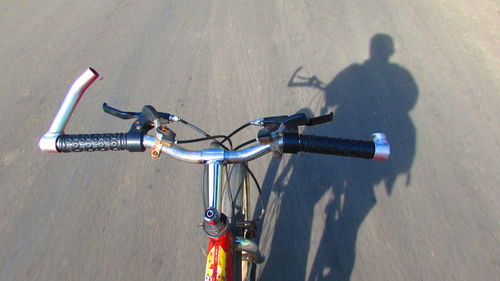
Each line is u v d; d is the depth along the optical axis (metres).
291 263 2.58
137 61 4.54
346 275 2.48
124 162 3.33
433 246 2.57
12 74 4.46
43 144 1.45
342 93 3.82
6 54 4.85
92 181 3.17
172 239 2.73
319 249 2.63
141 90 4.07
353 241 2.65
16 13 5.85
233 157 1.46
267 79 4.10
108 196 3.04
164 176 3.19
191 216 2.88
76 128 3.65
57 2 6.14
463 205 2.78
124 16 5.56
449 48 4.25
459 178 2.96
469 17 4.75
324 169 3.14
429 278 2.42
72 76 4.36
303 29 4.87
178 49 4.71
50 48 4.91
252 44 4.68
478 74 3.88
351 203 2.88
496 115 3.44
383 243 2.62
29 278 2.52
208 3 5.72
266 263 2.59
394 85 3.84
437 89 3.74
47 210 2.95
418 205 2.81
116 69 4.41
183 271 2.54
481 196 2.83
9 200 3.03
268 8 5.42
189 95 3.97
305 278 2.50
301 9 5.31
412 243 2.60
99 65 4.50
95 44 4.92
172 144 1.48
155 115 1.51
